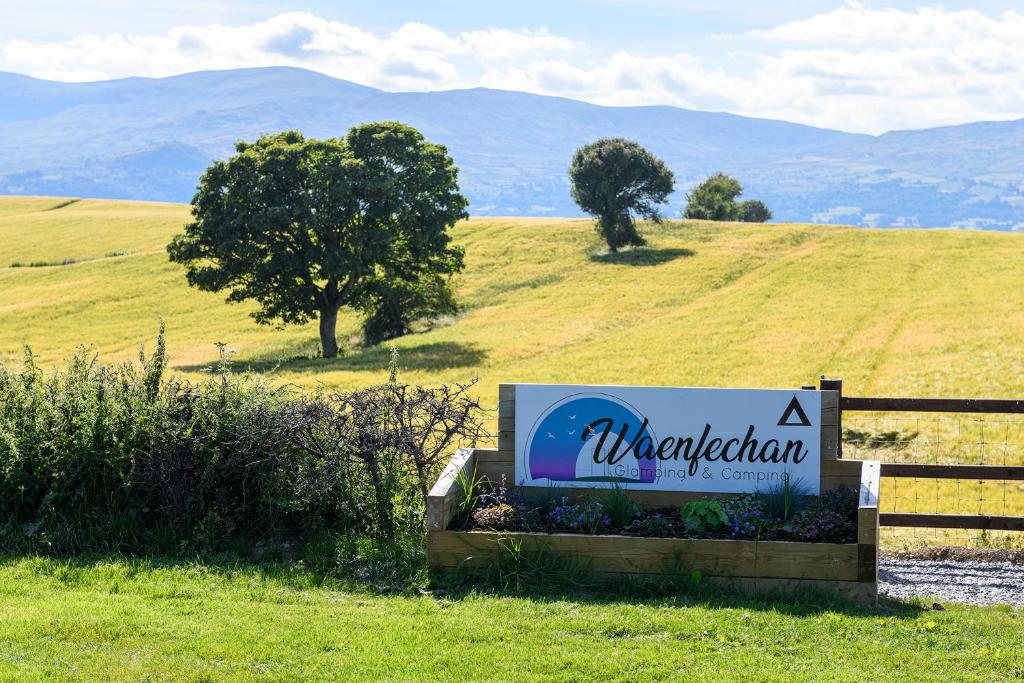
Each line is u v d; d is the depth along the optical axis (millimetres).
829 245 70625
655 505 8617
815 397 8406
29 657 5895
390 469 9109
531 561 7641
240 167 49906
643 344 41531
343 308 61750
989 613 7094
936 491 14352
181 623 6621
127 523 8797
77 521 8695
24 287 72062
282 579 7891
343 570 8062
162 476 8750
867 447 18938
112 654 5992
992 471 9062
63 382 9820
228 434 9062
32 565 8141
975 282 51000
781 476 8438
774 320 44969
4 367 9969
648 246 75125
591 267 68500
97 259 82500
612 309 53844
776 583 7352
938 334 36344
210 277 49969
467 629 6562
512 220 93125
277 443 8977
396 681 5660
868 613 6984
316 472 8859
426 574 7793
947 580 8312
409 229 50781
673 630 6527
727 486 8523
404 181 50250
